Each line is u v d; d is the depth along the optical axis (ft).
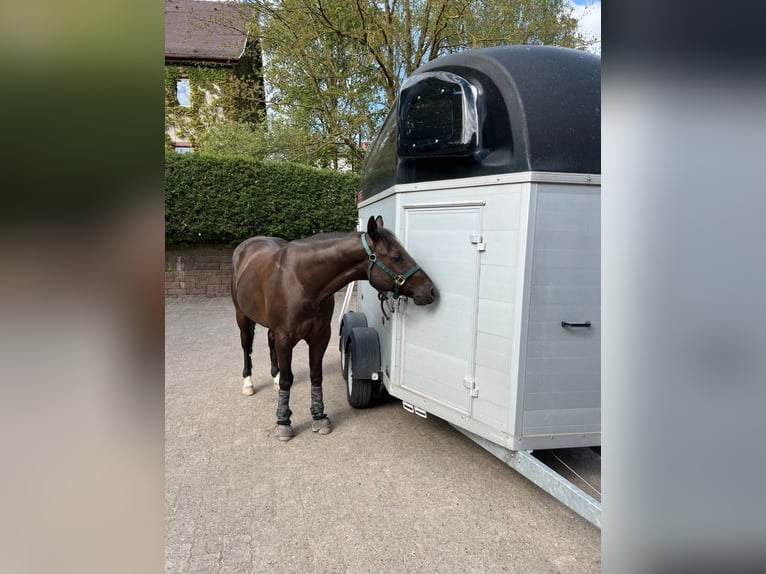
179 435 11.05
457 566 6.68
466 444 10.64
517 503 8.29
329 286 10.05
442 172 8.43
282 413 10.77
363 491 8.65
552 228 7.17
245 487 8.77
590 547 7.12
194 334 21.88
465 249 8.04
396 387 9.91
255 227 30.83
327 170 32.45
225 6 34.71
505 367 7.53
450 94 7.55
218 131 37.60
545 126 7.06
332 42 32.83
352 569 6.61
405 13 28.76
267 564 6.70
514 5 28.40
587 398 7.68
